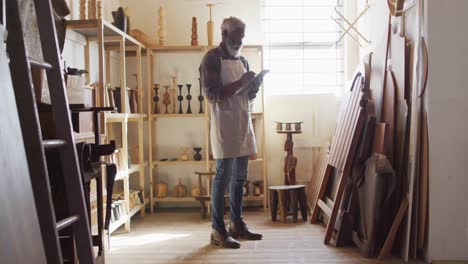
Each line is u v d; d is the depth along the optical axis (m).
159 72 4.80
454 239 2.85
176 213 4.55
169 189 4.84
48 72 1.62
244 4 4.78
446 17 2.83
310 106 4.82
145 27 4.79
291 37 4.89
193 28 4.54
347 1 4.79
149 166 4.56
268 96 4.84
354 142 3.20
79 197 1.62
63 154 1.61
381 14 3.85
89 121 2.31
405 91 3.06
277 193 4.11
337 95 4.87
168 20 4.79
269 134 4.86
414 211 2.94
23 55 1.34
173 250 3.21
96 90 3.31
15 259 1.03
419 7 2.90
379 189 2.93
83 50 3.72
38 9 1.63
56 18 2.30
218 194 3.29
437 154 2.86
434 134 2.85
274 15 4.92
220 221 3.31
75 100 2.35
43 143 1.44
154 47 4.52
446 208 2.85
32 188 1.29
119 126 4.52
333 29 4.92
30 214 1.15
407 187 2.98
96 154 2.10
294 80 4.93
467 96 2.83
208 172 4.35
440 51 2.84
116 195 3.83
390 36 3.36
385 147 3.00
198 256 3.05
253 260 2.94
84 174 1.95
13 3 1.33
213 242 3.34
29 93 1.34
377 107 3.44
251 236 3.47
